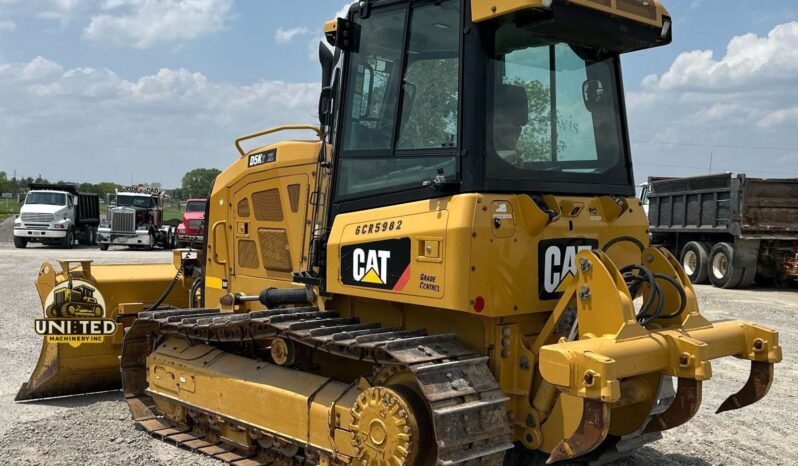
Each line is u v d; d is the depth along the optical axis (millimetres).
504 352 4121
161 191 33219
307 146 5355
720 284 16141
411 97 4316
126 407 6496
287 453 4801
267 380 4914
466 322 4230
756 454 5449
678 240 18250
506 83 4148
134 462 5098
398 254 4168
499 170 4051
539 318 4312
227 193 6168
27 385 6715
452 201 3945
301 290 5137
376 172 4465
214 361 5469
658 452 5453
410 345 3986
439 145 4141
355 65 4680
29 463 5016
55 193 28828
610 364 3389
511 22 4027
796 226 15773
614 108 4887
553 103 4438
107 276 7062
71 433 5711
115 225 28109
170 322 5535
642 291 4637
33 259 21406
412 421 3803
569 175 4465
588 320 3869
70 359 6723
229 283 6148
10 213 50844
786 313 12109
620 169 4855
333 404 4352
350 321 4727
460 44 4062
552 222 4195
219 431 5383
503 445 3828
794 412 6625
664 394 4633
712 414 6535
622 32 4305
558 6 3959
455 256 3842
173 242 31062
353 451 4168
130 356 6344
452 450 3598
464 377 3844
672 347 3812
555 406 3971
